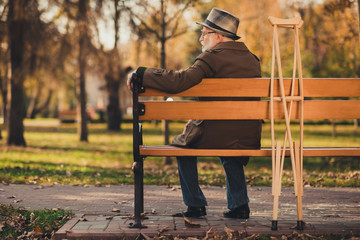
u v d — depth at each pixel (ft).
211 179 25.75
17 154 44.62
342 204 17.42
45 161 38.19
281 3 69.62
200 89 12.32
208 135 12.60
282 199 18.72
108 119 110.22
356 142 68.28
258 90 12.34
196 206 13.67
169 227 12.28
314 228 12.26
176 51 65.77
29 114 181.06
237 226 12.44
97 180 24.63
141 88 12.32
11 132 56.95
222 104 12.32
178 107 12.34
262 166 39.11
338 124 138.41
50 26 54.75
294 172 12.20
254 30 68.33
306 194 20.16
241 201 13.42
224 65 12.58
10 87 56.54
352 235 11.73
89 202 17.71
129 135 92.17
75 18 54.70
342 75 61.98
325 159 45.14
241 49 13.06
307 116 12.41
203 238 11.37
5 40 54.08
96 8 52.70
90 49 55.83
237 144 12.69
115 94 65.98
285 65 56.75
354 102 12.46
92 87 221.25
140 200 12.82
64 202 17.67
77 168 32.24
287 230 11.99
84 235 11.61
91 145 64.18
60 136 84.38
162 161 42.32
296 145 12.23
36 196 19.04
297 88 12.38
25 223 13.98
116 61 56.34
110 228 12.12
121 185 23.09
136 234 11.68
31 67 55.52
